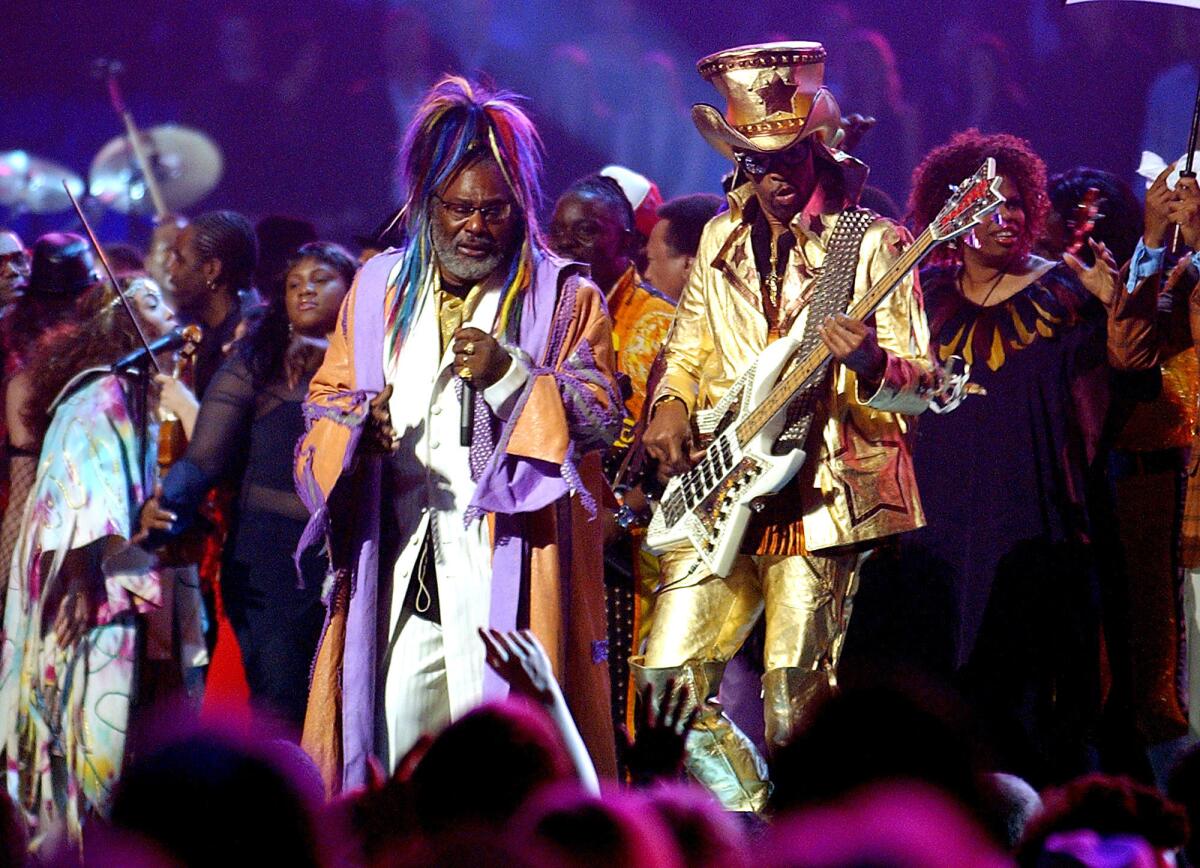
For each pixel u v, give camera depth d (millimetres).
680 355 22469
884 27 45156
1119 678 24125
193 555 23688
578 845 9531
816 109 21469
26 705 23703
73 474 23672
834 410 21516
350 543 19453
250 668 22562
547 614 19141
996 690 23766
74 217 48750
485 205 19359
